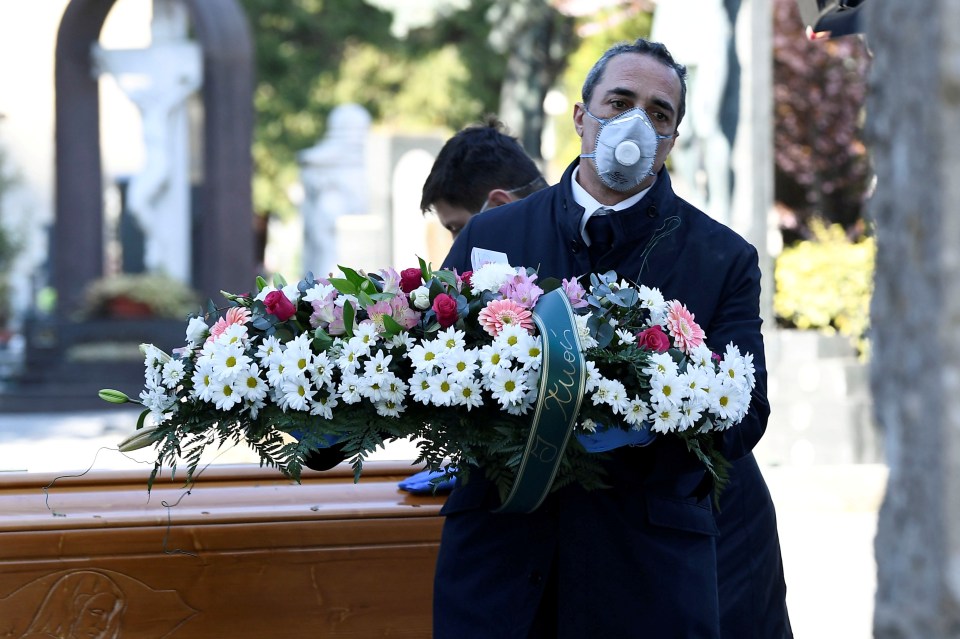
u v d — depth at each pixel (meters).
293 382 3.95
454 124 48.97
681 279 4.33
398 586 5.24
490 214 4.64
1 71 54.47
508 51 33.84
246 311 4.18
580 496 4.07
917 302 2.23
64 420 24.72
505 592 4.09
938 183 2.18
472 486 4.21
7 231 45.97
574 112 4.54
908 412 2.25
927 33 2.19
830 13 7.12
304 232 32.22
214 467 5.60
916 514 2.24
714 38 16.14
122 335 28.94
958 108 2.17
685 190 17.39
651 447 4.05
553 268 4.40
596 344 3.86
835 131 23.77
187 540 5.05
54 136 31.38
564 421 3.75
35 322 29.55
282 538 5.14
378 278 4.19
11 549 4.89
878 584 2.34
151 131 30.27
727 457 4.19
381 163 27.52
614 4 29.30
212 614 5.08
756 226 15.97
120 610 4.99
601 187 4.38
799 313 17.70
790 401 15.42
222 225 29.78
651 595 4.04
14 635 4.91
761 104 16.00
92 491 5.31
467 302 4.02
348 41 49.62
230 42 29.73
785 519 12.68
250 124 30.02
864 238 20.78
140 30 49.66
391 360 3.96
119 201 32.22
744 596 5.05
